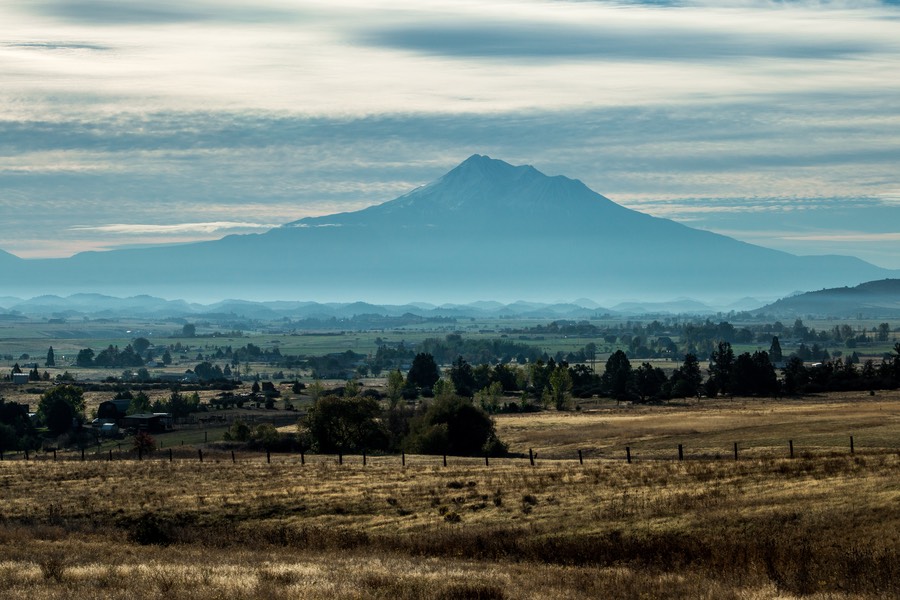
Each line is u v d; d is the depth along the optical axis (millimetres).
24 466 107875
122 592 40219
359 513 70750
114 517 72562
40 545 57844
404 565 49688
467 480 82562
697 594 42625
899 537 50062
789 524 54500
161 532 62375
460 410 144000
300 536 62656
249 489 82938
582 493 70375
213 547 59500
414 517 67875
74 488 87375
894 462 70938
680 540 53938
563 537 57656
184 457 136500
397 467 99250
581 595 42406
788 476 68375
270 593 40156
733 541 52562
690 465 81875
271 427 164125
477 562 52562
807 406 188375
